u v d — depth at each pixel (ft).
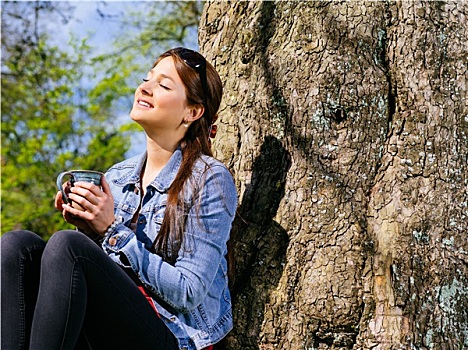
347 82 7.80
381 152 7.73
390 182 7.59
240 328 7.81
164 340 6.92
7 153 32.01
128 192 7.93
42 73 31.58
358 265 7.42
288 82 8.05
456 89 7.79
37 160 31.40
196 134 7.91
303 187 7.77
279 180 8.00
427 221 7.43
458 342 7.28
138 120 7.72
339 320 7.36
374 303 7.35
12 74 31.12
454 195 7.55
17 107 32.17
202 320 7.27
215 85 8.02
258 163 8.16
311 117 7.86
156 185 7.65
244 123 8.36
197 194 7.36
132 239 7.00
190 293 6.96
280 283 7.67
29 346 6.28
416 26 7.85
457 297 7.37
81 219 7.48
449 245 7.44
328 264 7.48
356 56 7.86
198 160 7.66
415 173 7.55
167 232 7.29
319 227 7.61
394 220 7.47
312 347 7.48
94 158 31.68
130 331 6.73
